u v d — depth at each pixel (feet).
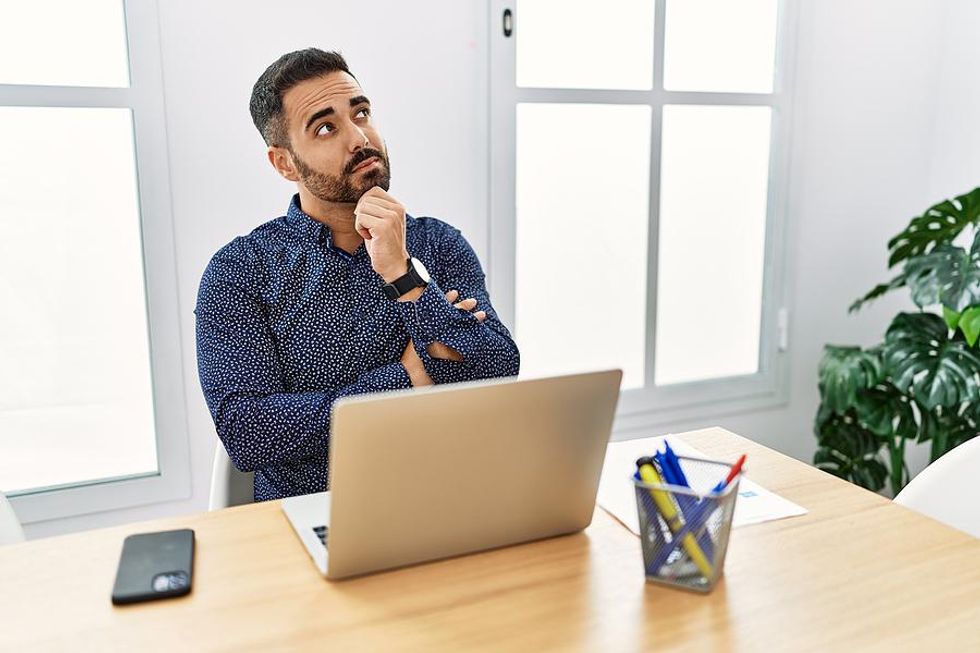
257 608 3.16
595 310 8.82
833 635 2.98
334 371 5.35
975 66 9.40
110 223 6.81
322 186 5.31
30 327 6.72
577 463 3.58
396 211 5.13
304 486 5.17
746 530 3.80
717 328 9.58
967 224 8.45
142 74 6.54
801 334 9.93
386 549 3.37
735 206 9.37
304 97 5.19
